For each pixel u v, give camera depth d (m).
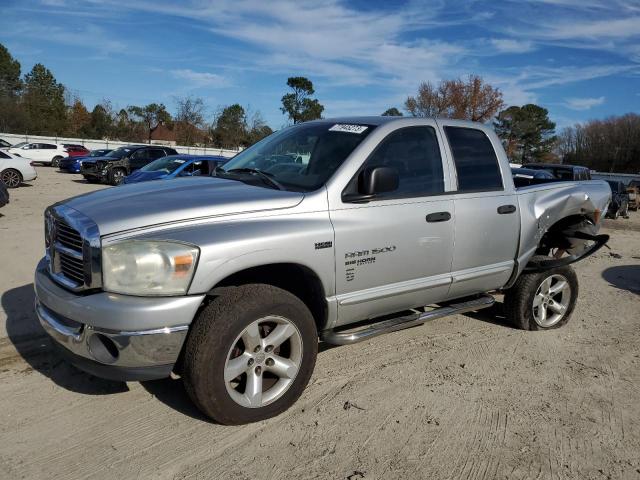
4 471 2.82
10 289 5.82
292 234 3.32
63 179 23.38
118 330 2.90
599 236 5.40
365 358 4.48
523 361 4.61
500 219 4.57
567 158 71.38
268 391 3.42
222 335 3.07
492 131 4.79
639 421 3.70
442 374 4.25
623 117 67.69
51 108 63.28
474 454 3.19
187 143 55.06
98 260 2.95
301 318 3.41
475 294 4.72
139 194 3.51
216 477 2.86
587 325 5.77
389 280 3.90
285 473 2.91
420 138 4.19
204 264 3.02
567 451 3.28
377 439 3.28
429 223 4.04
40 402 3.53
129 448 3.07
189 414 3.45
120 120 66.75
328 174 3.68
